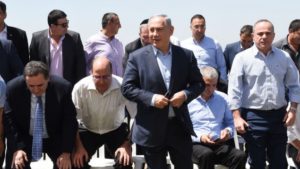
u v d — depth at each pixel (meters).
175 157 4.10
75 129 4.31
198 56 6.30
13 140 4.24
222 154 4.82
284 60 4.55
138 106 4.09
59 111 4.26
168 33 3.97
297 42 5.32
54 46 5.66
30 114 4.26
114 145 4.74
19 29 5.65
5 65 5.00
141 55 4.02
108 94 4.58
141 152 4.80
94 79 4.46
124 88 4.02
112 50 6.13
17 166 4.11
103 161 5.01
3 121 4.35
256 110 4.56
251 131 4.58
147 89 3.98
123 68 6.09
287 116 4.57
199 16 6.31
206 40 6.35
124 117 4.79
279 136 4.59
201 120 5.05
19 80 4.21
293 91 4.57
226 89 5.84
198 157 4.72
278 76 4.52
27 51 5.72
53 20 5.59
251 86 4.56
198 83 4.07
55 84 4.23
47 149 4.44
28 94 4.20
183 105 4.03
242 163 4.73
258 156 4.56
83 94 4.57
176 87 3.99
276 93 4.52
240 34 6.46
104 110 4.62
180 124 4.05
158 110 3.97
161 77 3.96
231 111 4.75
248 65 4.54
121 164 4.48
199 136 4.96
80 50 5.76
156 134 3.98
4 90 4.36
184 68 4.02
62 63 5.67
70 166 4.23
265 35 4.43
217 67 6.39
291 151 5.16
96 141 4.77
